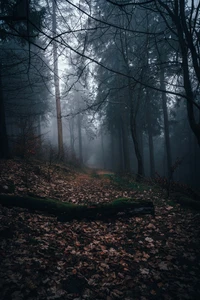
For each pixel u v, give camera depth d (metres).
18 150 9.80
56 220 4.53
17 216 4.21
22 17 2.01
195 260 3.34
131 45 10.64
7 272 2.64
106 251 3.55
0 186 5.51
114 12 7.64
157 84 12.05
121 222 4.70
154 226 4.53
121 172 12.08
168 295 2.60
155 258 3.41
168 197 6.91
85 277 2.86
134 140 10.87
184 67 4.64
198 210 5.77
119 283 2.79
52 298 2.41
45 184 7.30
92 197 6.75
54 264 3.04
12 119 16.97
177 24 4.32
